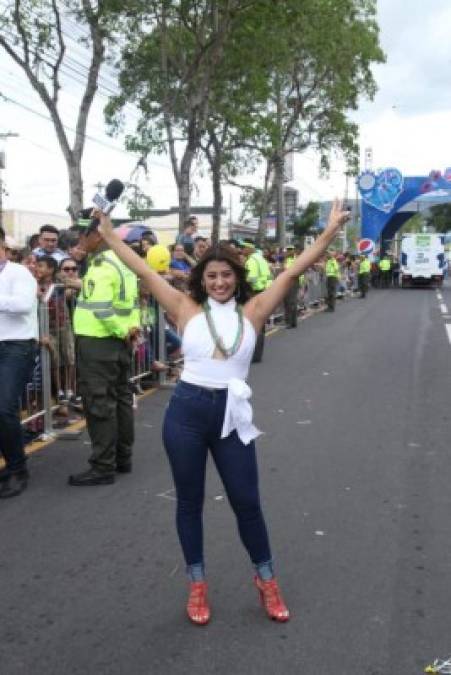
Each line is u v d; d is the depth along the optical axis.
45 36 14.53
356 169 33.22
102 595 3.85
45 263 6.83
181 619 3.61
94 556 4.33
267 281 11.83
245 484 3.49
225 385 3.43
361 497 5.30
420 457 6.31
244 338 3.44
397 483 5.62
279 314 18.67
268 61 21.28
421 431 7.21
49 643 3.40
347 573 4.08
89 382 5.51
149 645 3.38
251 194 33.44
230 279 3.45
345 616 3.62
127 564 4.22
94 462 5.61
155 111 20.86
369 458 6.28
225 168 29.77
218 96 22.34
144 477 5.80
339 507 5.10
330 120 31.95
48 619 3.61
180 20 18.53
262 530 3.58
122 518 4.92
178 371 10.09
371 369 11.10
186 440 3.46
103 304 5.42
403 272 39.06
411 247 38.91
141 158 20.88
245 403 3.46
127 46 19.64
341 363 11.73
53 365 7.31
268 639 3.42
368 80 31.61
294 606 3.72
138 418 7.80
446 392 9.21
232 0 17.48
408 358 12.31
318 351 13.23
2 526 4.80
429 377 10.36
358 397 8.91
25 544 4.51
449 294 33.41
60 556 4.33
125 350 5.68
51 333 7.21
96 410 5.52
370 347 13.82
